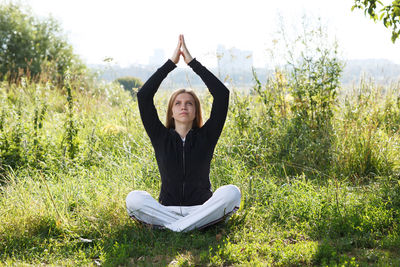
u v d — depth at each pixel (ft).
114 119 28.27
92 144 22.76
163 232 13.10
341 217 13.38
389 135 21.99
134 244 12.22
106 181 18.03
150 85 13.29
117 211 14.33
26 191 16.48
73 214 14.97
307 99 22.52
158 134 13.41
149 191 16.70
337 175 18.74
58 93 36.09
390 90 29.01
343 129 21.24
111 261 11.21
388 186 16.20
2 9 61.57
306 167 19.08
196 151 13.16
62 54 62.28
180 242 12.34
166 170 13.24
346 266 10.09
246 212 14.19
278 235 12.83
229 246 11.73
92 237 13.20
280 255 11.11
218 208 12.88
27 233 13.15
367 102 24.94
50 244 12.45
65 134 21.74
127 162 20.15
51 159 20.68
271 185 16.85
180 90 13.94
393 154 19.85
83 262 11.34
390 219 13.23
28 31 61.62
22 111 24.06
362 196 15.64
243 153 20.26
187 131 13.79
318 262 10.82
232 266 10.77
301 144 21.04
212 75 13.47
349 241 11.87
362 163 19.21
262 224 13.84
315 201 14.99
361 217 13.39
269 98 23.52
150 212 13.07
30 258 11.69
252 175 18.45
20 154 20.07
